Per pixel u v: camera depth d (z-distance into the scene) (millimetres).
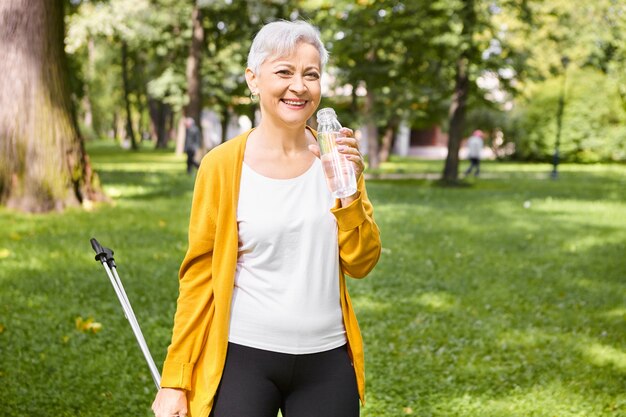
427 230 11953
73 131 12633
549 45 25672
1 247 9102
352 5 22203
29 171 12078
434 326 6477
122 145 58281
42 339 5691
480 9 20594
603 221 13922
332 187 2320
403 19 20969
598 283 8477
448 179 22422
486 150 55250
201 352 2445
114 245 9461
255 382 2375
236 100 38406
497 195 18875
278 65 2340
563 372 5379
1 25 11977
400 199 17125
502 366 5496
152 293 7098
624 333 6469
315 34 2387
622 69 33188
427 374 5246
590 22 27844
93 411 4461
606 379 5254
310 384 2414
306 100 2369
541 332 6438
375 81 23531
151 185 17688
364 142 43938
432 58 21578
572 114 39844
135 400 4629
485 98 24609
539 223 13320
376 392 4891
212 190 2404
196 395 2422
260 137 2443
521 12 21281
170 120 59562
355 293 7547
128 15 29906
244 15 32219
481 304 7344
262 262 2395
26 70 12062
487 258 9711
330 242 2420
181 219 11977
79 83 45531
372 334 6152
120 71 54438
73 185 12578
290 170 2410
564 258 9922
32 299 6805
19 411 4414
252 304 2396
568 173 30875
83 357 5340
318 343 2406
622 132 39500
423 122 39656
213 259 2402
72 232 10305
